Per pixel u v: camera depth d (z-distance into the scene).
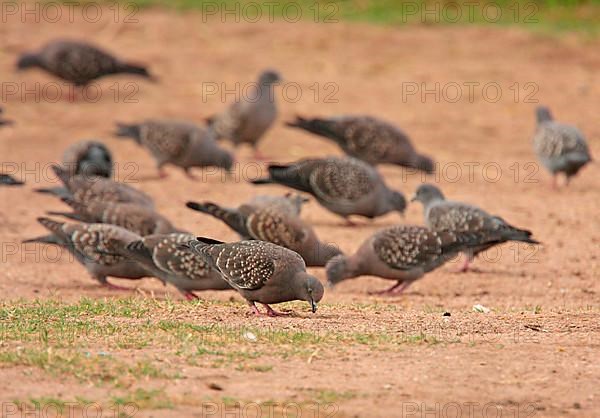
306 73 29.55
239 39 32.03
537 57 30.61
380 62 30.34
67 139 24.72
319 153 24.64
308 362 10.21
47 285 14.95
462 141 24.95
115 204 15.67
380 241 14.83
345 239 17.78
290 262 12.30
